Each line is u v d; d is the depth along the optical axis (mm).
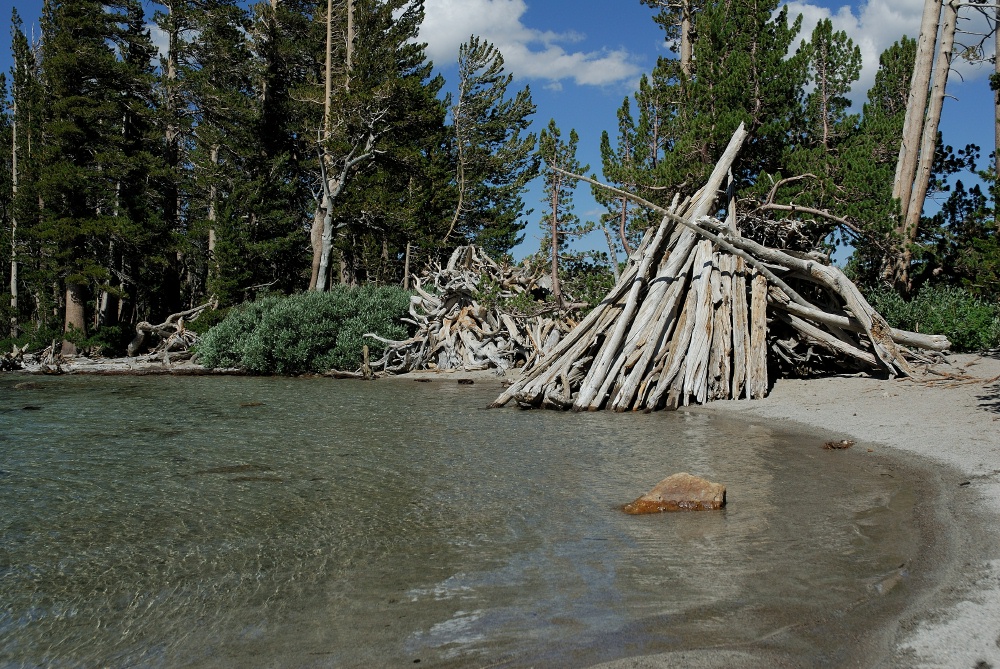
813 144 23312
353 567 5598
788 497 7129
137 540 6438
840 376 15727
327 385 22078
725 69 23109
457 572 5406
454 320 26547
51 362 28906
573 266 34812
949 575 4777
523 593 4930
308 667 3982
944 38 20141
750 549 5633
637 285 15445
